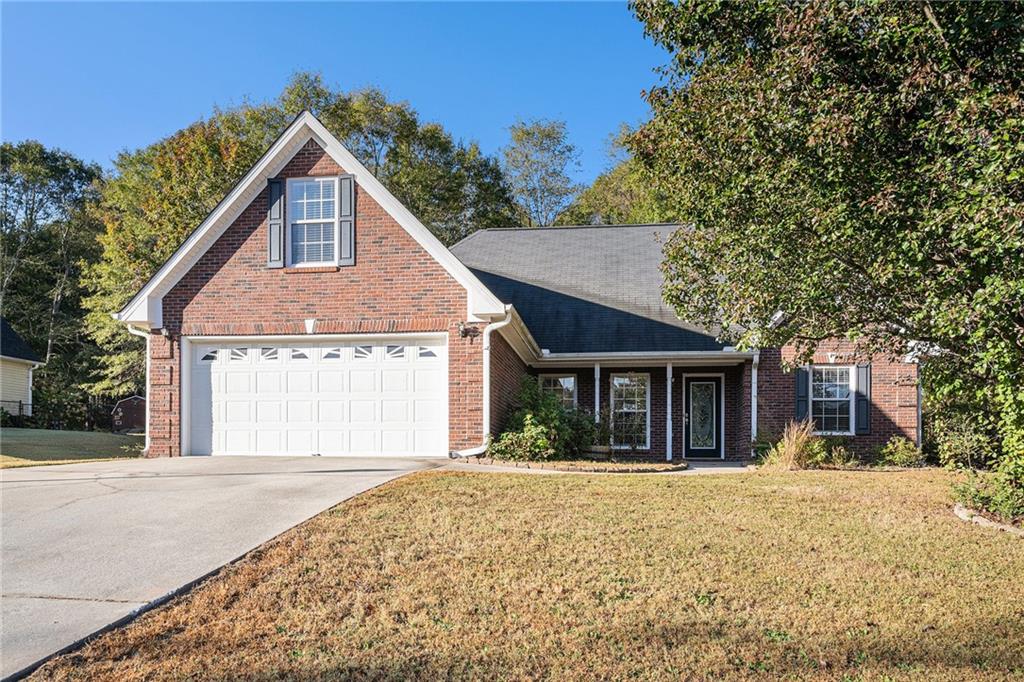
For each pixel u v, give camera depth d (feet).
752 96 27.48
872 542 24.29
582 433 52.49
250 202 47.83
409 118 123.34
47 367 125.08
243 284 47.50
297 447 46.98
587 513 27.35
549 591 19.42
